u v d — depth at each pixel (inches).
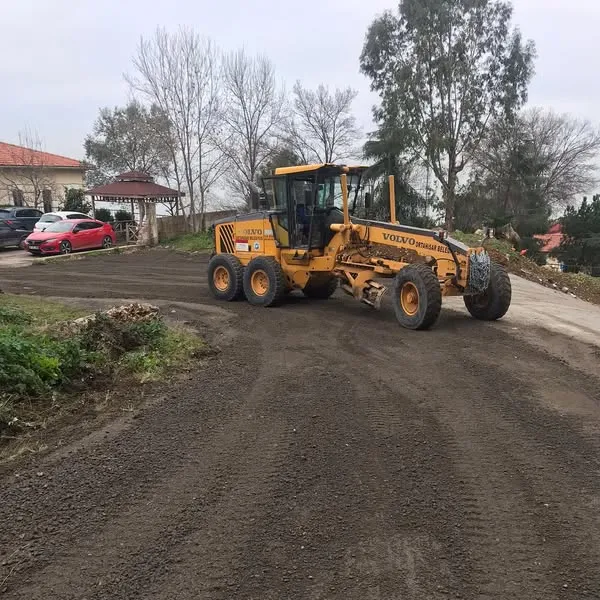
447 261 354.6
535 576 119.3
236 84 1288.1
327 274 434.9
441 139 1328.7
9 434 193.6
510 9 1374.3
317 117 1438.2
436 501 149.6
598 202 1584.6
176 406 221.3
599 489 156.0
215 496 153.3
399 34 1424.7
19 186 1489.9
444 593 114.0
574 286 751.1
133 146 1721.2
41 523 140.9
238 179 1359.5
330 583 117.1
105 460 175.5
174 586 116.8
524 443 185.9
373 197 460.1
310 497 151.9
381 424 202.2
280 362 283.9
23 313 370.9
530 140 1611.7
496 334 336.2
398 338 331.0
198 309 436.1
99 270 749.3
